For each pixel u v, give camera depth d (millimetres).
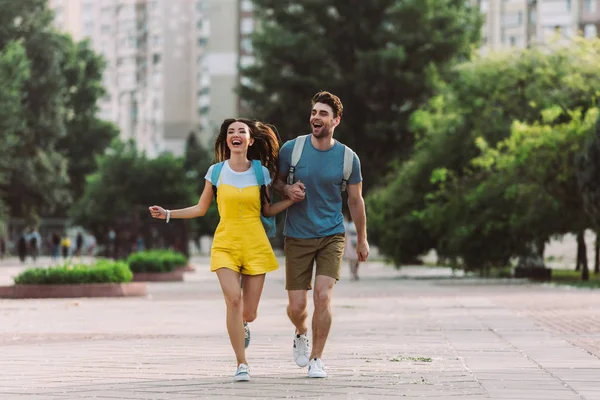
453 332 16281
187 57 187500
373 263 75500
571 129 35750
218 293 31734
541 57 42344
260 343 14727
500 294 29000
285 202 10789
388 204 47281
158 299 28125
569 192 36656
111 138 115312
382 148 81750
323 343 10781
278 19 82812
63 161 92938
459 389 9688
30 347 14312
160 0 190625
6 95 66375
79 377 10820
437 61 79062
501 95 42750
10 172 81188
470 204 40844
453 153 44562
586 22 116938
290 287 10930
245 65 81875
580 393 9352
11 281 40531
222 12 167250
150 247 58875
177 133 187625
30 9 88438
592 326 17141
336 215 10938
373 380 10398
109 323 19094
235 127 10688
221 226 10719
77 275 29141
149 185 93312
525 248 41781
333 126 10852
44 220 111750
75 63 109250
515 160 36969
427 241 46375
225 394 9469
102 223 94875
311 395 9367
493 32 125562
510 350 13328
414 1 77812
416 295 29109
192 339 15508
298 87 80312
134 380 10547
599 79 40844
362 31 81438
